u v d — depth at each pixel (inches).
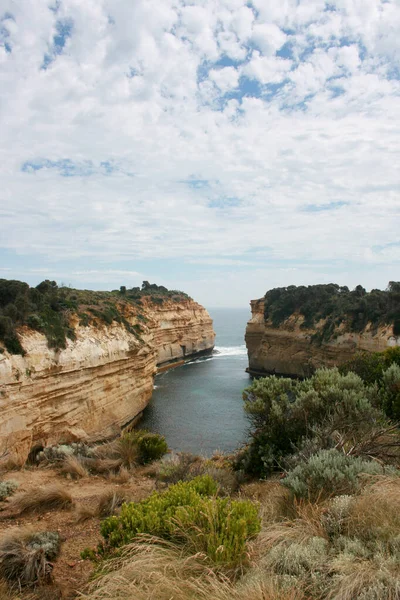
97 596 155.1
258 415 475.8
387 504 185.9
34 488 390.3
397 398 454.9
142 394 1596.9
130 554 171.6
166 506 218.5
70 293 1684.3
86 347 1198.9
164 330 3319.4
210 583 145.8
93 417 1209.4
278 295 2989.7
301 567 152.9
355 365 834.2
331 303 2432.3
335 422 378.0
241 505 201.0
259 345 2945.4
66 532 278.1
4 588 190.9
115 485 419.8
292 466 334.0
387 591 129.0
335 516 190.5
